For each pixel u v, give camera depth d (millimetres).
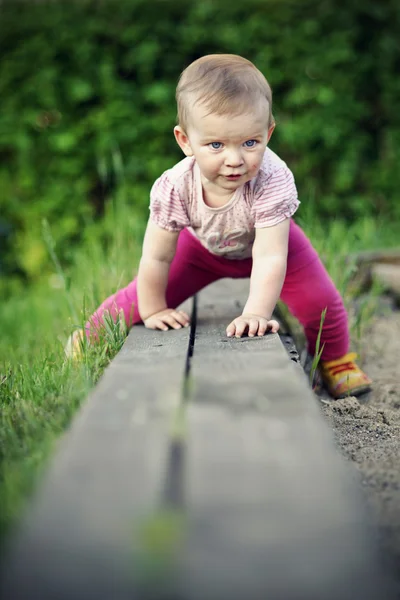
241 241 2625
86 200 6242
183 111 2338
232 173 2285
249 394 1628
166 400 1609
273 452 1331
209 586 996
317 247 3955
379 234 5570
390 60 6371
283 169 2496
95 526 1103
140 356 2055
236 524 1108
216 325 2639
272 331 2332
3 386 2436
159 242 2635
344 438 2209
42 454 1637
